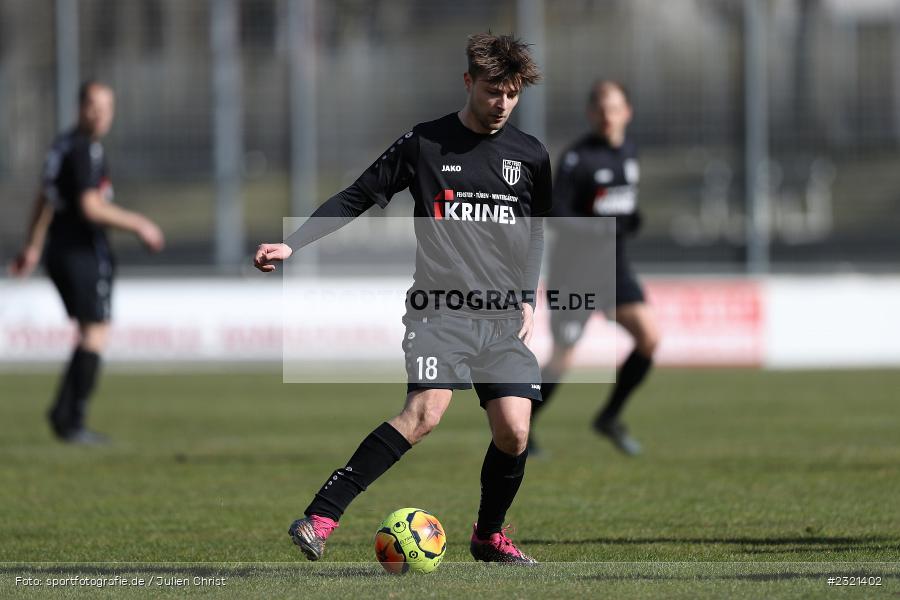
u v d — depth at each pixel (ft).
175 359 188.55
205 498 85.46
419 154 56.80
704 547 65.21
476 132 57.00
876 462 99.60
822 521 73.41
